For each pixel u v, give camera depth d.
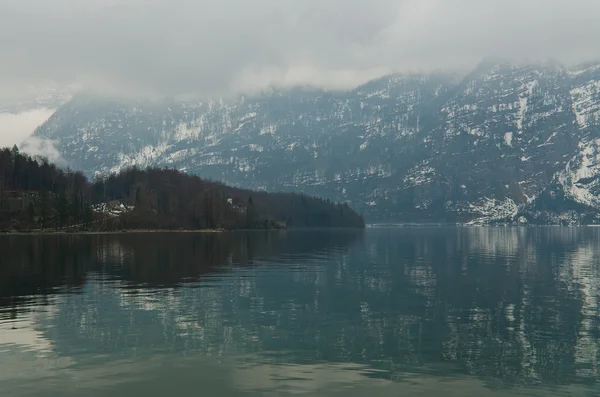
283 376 33.72
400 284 75.69
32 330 45.41
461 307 56.91
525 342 41.97
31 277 83.19
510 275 87.81
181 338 42.81
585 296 64.50
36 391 31.08
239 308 56.03
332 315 52.34
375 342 41.91
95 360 36.84
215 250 154.38
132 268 98.12
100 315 52.03
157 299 61.53
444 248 172.12
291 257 127.94
